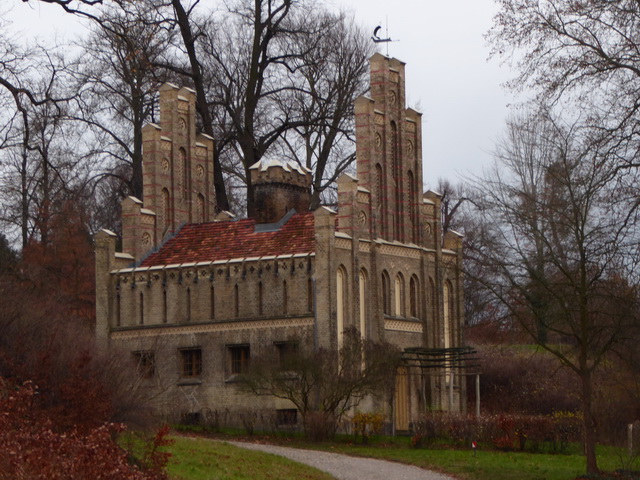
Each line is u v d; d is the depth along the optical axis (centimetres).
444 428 5016
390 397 5375
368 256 5534
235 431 5194
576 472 4041
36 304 3862
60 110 3506
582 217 3725
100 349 3822
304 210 5881
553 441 4897
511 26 3706
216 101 7300
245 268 5438
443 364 5803
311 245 5406
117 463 2447
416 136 6012
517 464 4312
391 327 5622
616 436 5191
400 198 5844
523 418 4941
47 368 3083
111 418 3225
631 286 3703
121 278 5700
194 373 5522
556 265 3816
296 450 4584
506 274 3925
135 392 3488
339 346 5259
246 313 5412
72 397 3003
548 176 4216
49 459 2330
